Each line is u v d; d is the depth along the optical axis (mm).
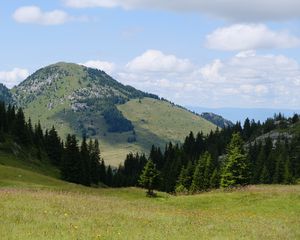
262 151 137875
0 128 141375
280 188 53750
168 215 29844
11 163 118000
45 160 149250
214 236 21516
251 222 29266
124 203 36062
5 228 18359
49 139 156125
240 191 53312
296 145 158375
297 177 132625
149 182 77562
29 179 69312
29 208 25312
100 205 31094
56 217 22828
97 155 160750
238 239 21062
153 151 191125
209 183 115500
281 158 128750
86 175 126625
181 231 22312
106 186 158000
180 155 154875
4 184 53094
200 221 27984
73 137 123938
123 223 23234
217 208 44062
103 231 19734
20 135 144500
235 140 91938
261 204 43062
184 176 124688
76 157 122375
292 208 40469
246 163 87562
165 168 157875
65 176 122250
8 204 26203
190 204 46906
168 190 139250
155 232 20969
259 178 132500
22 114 146500
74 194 39750
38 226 19672
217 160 176750
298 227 27469
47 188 55438
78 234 18359
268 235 22984
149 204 39312
